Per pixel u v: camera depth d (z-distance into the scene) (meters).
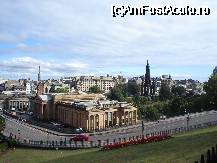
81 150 123.00
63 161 87.62
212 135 85.88
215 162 42.34
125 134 166.88
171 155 67.50
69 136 176.88
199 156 60.03
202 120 189.25
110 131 185.50
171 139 96.88
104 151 93.94
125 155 78.56
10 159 123.19
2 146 136.88
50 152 126.62
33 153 128.25
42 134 185.62
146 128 180.88
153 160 65.94
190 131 131.38
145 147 86.56
